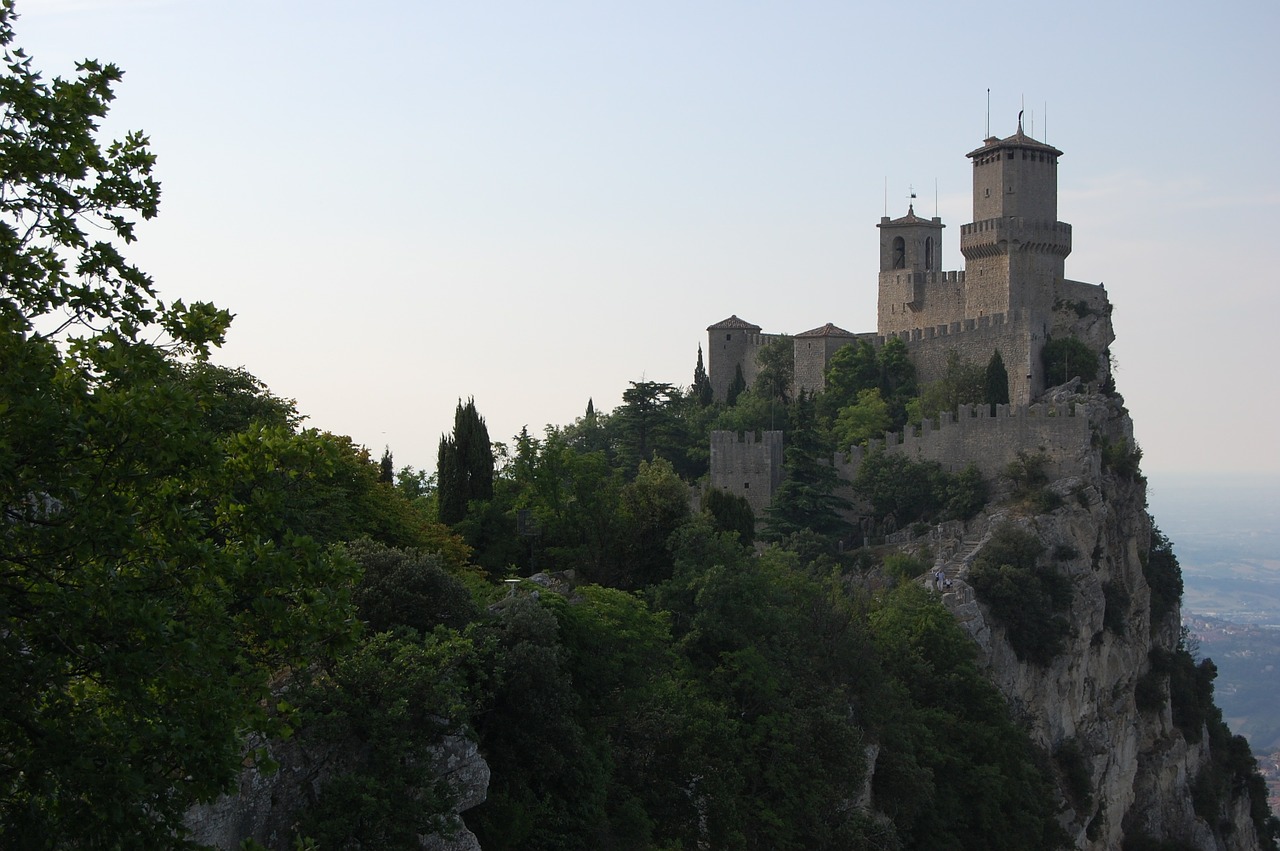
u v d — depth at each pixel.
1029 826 92.62
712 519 93.81
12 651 27.09
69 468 28.14
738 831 63.34
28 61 29.08
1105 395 151.75
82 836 27.27
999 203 160.75
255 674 30.39
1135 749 128.62
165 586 29.42
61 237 29.47
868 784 77.31
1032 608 117.19
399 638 48.88
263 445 31.58
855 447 139.38
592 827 52.50
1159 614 144.25
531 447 92.31
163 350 34.53
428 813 42.50
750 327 186.88
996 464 132.50
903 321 172.62
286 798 41.53
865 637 87.31
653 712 61.56
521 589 61.38
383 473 98.94
